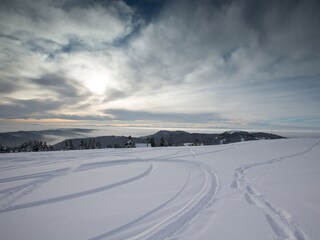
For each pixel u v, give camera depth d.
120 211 5.74
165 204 6.16
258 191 6.93
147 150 22.59
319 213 5.07
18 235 4.67
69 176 10.27
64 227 4.94
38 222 5.25
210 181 8.71
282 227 4.48
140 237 4.36
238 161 13.73
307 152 16.73
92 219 5.31
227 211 5.42
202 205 5.94
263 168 10.95
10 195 7.38
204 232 4.39
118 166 13.02
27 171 11.54
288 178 8.52
